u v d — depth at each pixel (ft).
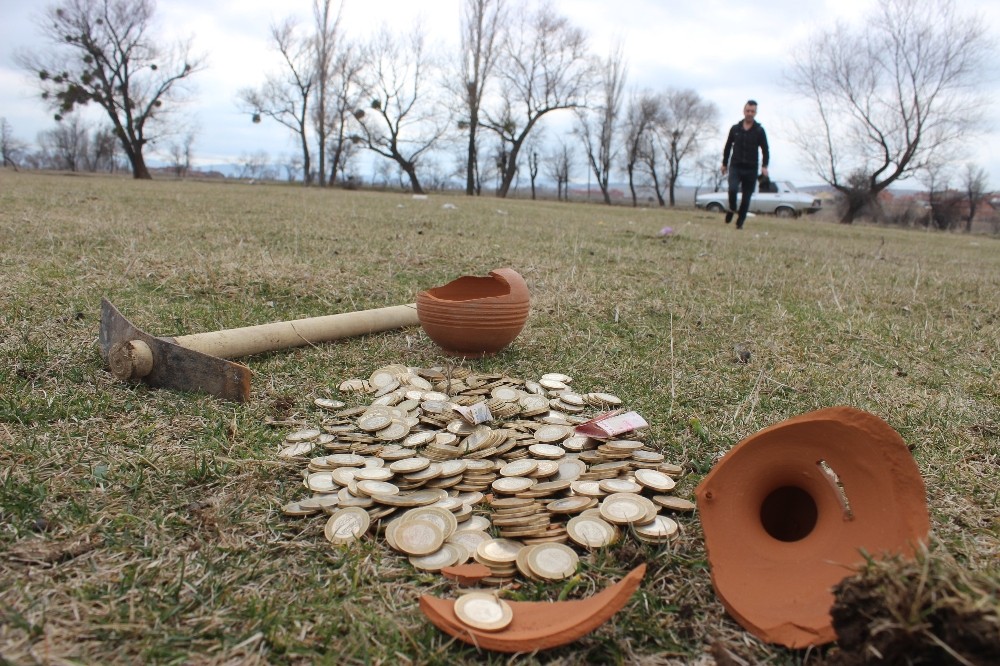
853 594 0.85
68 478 1.34
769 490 1.15
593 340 2.58
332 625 1.00
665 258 4.72
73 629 0.95
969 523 1.36
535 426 1.73
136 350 1.80
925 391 2.18
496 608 1.02
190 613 1.01
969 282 4.47
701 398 2.03
